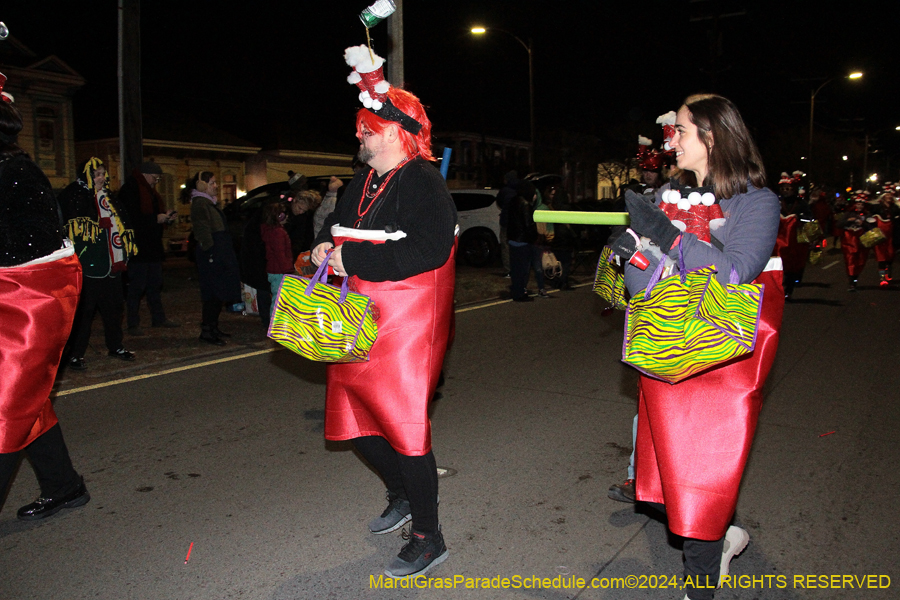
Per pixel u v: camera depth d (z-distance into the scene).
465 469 4.01
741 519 3.36
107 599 2.72
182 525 3.33
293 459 4.17
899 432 4.58
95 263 6.13
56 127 23.31
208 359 6.68
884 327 8.25
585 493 3.67
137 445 4.40
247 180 29.52
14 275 2.77
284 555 3.05
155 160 25.52
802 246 10.34
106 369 6.22
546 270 11.88
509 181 13.23
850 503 3.52
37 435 3.22
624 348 2.05
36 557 3.04
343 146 33.59
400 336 2.56
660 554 3.04
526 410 5.12
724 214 2.19
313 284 2.40
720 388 2.19
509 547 3.11
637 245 2.21
